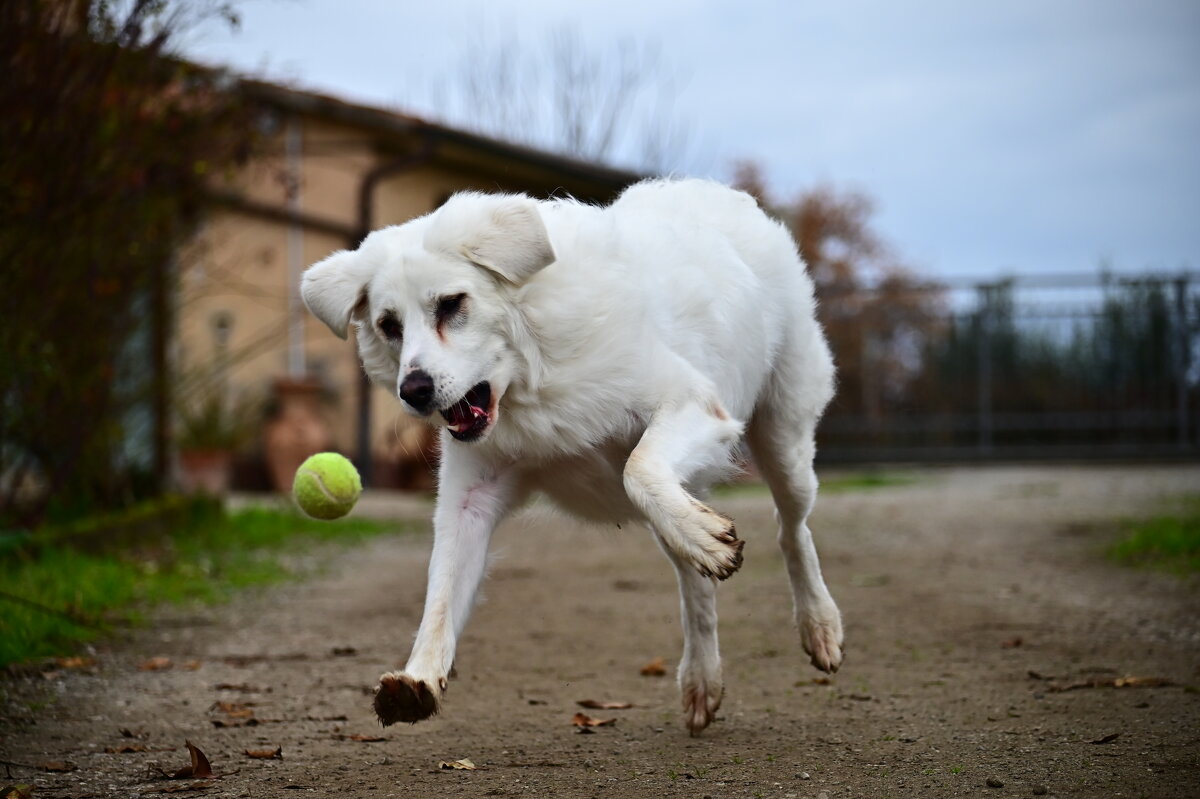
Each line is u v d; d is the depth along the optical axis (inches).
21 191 292.7
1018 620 263.6
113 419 380.2
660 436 162.2
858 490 611.2
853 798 143.1
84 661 230.7
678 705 203.0
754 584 331.0
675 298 174.9
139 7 299.1
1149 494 518.6
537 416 165.9
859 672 221.6
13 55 273.3
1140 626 248.7
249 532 436.1
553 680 223.8
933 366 780.0
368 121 669.9
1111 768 149.6
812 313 210.5
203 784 154.9
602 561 386.3
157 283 394.0
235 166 438.9
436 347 161.5
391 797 148.9
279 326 649.0
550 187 745.0
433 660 155.9
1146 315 753.0
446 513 170.1
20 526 343.3
